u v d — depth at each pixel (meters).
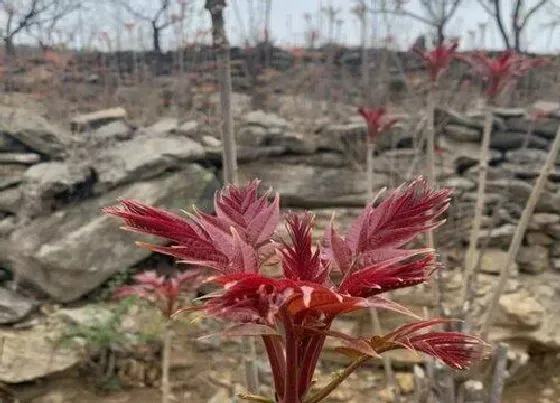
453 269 3.78
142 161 4.69
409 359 4.07
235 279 0.60
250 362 1.70
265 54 7.85
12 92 7.16
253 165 5.05
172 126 5.39
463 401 1.79
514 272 4.52
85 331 4.05
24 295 4.48
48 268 4.39
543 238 4.72
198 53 7.49
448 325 1.98
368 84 6.61
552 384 4.20
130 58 8.16
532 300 4.25
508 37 7.90
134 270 4.59
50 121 6.07
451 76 6.31
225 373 4.06
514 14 7.84
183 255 0.76
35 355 4.03
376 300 0.68
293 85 7.26
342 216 4.74
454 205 4.14
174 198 4.69
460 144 5.20
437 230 3.87
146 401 3.97
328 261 0.74
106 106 7.04
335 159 5.04
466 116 5.22
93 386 4.07
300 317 0.71
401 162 4.94
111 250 4.48
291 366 0.72
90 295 4.52
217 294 0.63
